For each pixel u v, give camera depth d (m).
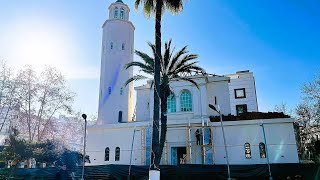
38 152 22.30
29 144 22.38
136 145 26.97
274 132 23.64
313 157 34.12
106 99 34.97
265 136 23.73
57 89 36.09
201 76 28.67
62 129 45.12
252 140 23.94
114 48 36.94
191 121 26.02
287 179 17.86
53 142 23.70
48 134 36.22
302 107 36.91
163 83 21.06
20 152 21.69
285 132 23.42
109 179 19.80
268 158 21.69
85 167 20.08
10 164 24.39
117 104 34.84
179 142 26.00
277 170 18.14
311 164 17.86
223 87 30.92
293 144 22.91
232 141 24.38
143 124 27.34
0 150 24.34
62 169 9.19
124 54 37.03
